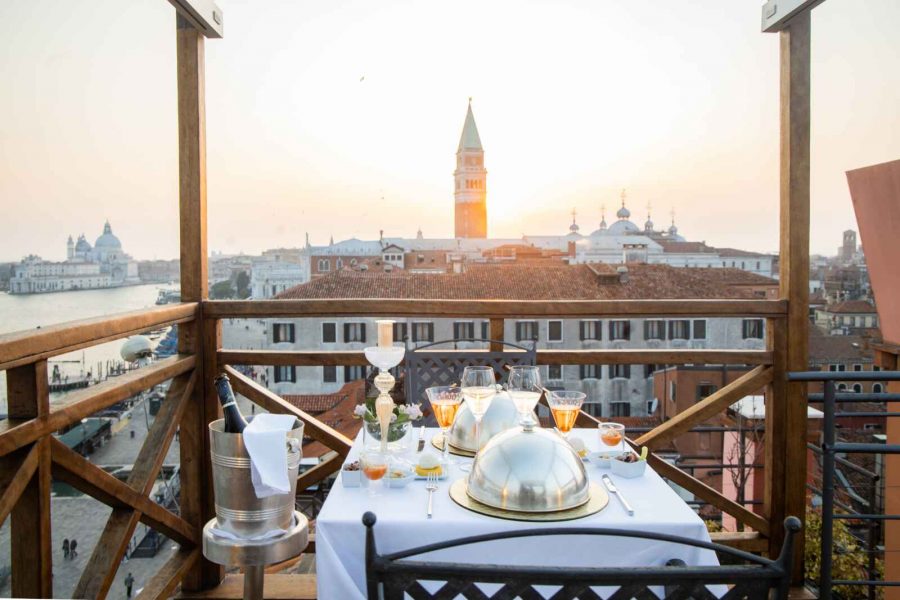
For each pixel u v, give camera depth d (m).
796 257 2.81
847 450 2.06
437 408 1.74
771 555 2.86
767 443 2.92
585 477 1.47
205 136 2.76
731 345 25.12
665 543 1.34
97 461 2.93
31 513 1.60
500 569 0.89
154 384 2.25
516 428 1.56
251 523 1.30
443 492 1.55
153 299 2.78
